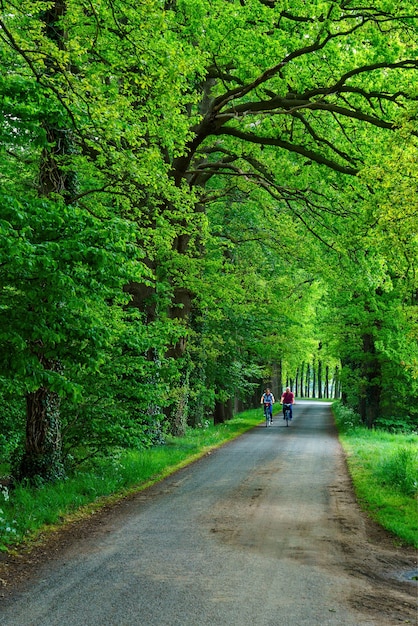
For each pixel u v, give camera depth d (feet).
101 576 22.08
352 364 123.13
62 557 24.80
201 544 26.91
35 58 34.17
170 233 53.16
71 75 34.55
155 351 63.93
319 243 79.66
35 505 32.96
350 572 23.18
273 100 60.39
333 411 166.20
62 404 44.24
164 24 36.96
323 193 73.05
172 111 43.16
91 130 38.99
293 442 79.36
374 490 41.57
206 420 101.30
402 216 41.29
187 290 76.74
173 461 56.39
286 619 17.93
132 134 39.11
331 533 29.68
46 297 27.14
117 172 43.65
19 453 42.68
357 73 55.57
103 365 43.57
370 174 42.80
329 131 67.05
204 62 48.21
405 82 55.47
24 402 44.39
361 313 98.22
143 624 17.39
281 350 127.34
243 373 114.62
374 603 19.67
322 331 114.11
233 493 40.68
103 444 45.44
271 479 47.16
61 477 40.91
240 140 72.64
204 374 102.12
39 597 19.79
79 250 26.50
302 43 53.06
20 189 41.78
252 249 102.68
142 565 23.54
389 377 102.73
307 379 353.10
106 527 30.48
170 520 32.09
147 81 38.11
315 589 20.90
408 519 32.55
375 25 51.72
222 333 105.91
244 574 22.45
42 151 41.63
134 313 46.01
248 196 83.05
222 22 50.70
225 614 18.26
